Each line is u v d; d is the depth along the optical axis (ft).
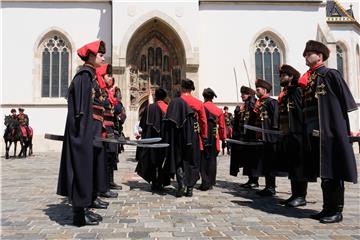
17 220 17.19
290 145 19.51
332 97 17.37
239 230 15.42
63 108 76.48
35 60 77.66
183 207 20.45
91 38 78.59
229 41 80.59
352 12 103.14
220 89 79.61
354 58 91.56
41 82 78.23
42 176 34.68
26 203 21.47
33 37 77.87
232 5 81.10
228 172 40.47
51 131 75.87
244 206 20.85
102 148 17.22
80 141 15.71
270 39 82.33
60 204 21.17
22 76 77.20
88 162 15.72
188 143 23.97
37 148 74.90
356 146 80.53
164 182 26.96
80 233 14.85
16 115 59.06
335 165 16.84
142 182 31.14
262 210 19.74
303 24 82.02
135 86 81.76
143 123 27.45
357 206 20.97
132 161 51.01
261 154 26.14
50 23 78.23
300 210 19.76
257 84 26.40
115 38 75.87
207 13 80.69
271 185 24.82
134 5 76.69
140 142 17.89
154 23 80.43
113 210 19.53
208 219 17.51
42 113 76.02
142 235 14.57
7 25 77.51
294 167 19.22
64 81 78.74
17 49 77.46
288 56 81.35
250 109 27.32
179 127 23.89
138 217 17.87
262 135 25.08
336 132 16.97
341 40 91.20
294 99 19.77
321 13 82.23
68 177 15.55
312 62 18.60
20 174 36.32
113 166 27.35
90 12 78.95
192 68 77.30
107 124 24.26
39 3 78.28
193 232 15.06
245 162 27.04
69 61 78.59
